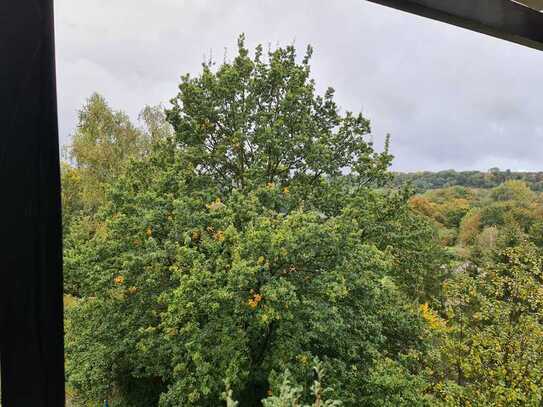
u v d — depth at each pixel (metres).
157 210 5.07
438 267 8.66
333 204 5.93
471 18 0.89
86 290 5.23
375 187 6.77
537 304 5.68
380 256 4.95
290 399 1.22
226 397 1.17
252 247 4.16
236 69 6.06
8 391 0.48
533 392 5.04
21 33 0.46
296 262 4.38
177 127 6.02
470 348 5.91
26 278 0.48
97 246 5.32
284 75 6.11
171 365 4.61
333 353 5.14
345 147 6.68
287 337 4.37
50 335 0.50
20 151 0.47
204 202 5.32
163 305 5.05
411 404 4.72
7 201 0.47
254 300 4.00
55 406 0.51
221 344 4.23
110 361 5.29
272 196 5.06
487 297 6.04
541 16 1.02
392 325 6.02
